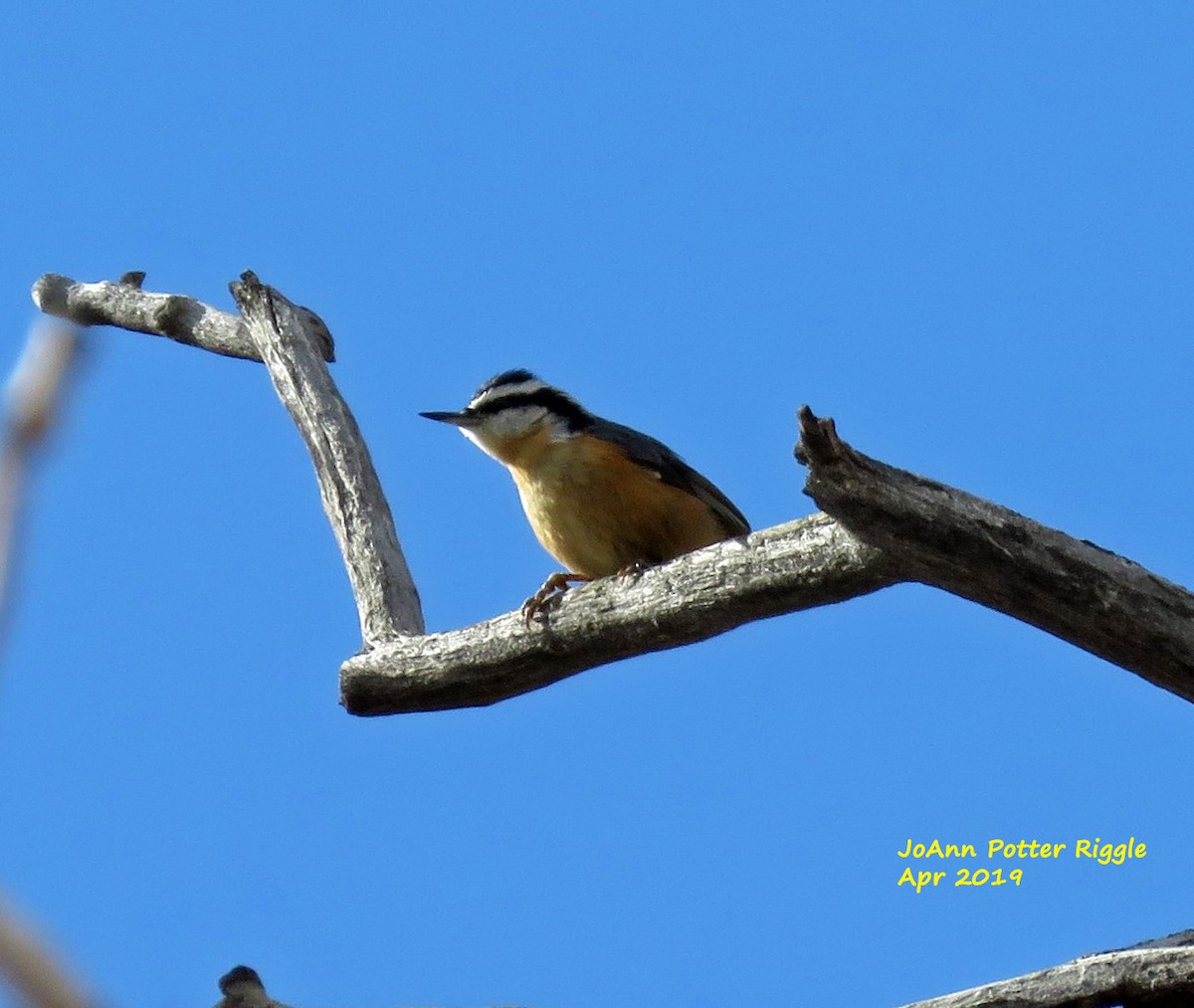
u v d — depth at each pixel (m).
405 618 12.46
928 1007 8.84
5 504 1.91
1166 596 8.15
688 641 10.41
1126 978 8.50
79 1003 1.67
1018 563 8.12
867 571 9.08
